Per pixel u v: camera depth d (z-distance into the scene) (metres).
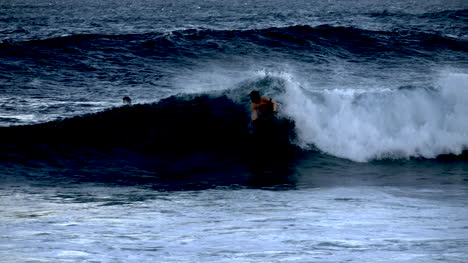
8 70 99.44
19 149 50.28
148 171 47.16
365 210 31.94
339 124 53.47
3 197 36.88
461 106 54.81
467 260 21.08
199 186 41.50
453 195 37.38
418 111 54.41
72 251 22.75
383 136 52.94
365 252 22.39
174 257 21.95
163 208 32.97
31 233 26.17
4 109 74.44
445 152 52.84
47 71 99.94
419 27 168.00
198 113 57.66
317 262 21.00
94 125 55.31
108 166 48.31
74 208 33.06
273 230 26.73
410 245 23.53
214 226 27.80
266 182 43.22
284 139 53.56
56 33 165.75
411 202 34.59
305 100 55.00
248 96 58.16
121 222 28.95
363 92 56.12
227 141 54.47
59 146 51.56
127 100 63.91
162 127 55.69
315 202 34.72
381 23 188.75
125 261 21.38
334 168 48.66
